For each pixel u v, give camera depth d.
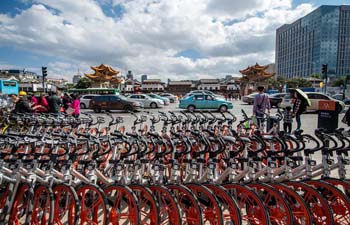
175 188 2.61
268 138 3.15
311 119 12.60
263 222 2.41
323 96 15.26
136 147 3.29
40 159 2.88
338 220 2.62
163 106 21.83
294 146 3.76
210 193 2.51
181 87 76.06
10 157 2.89
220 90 67.19
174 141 3.48
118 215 2.58
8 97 14.41
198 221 2.42
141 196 2.68
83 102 21.11
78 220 2.45
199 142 3.50
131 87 74.56
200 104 17.78
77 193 2.63
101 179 2.84
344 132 3.27
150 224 2.52
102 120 5.88
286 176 2.77
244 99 26.19
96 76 54.25
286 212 2.42
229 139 3.08
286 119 7.04
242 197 2.67
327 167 2.84
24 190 2.66
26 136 3.32
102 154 3.13
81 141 3.26
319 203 2.60
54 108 8.54
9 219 2.64
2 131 5.28
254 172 2.83
